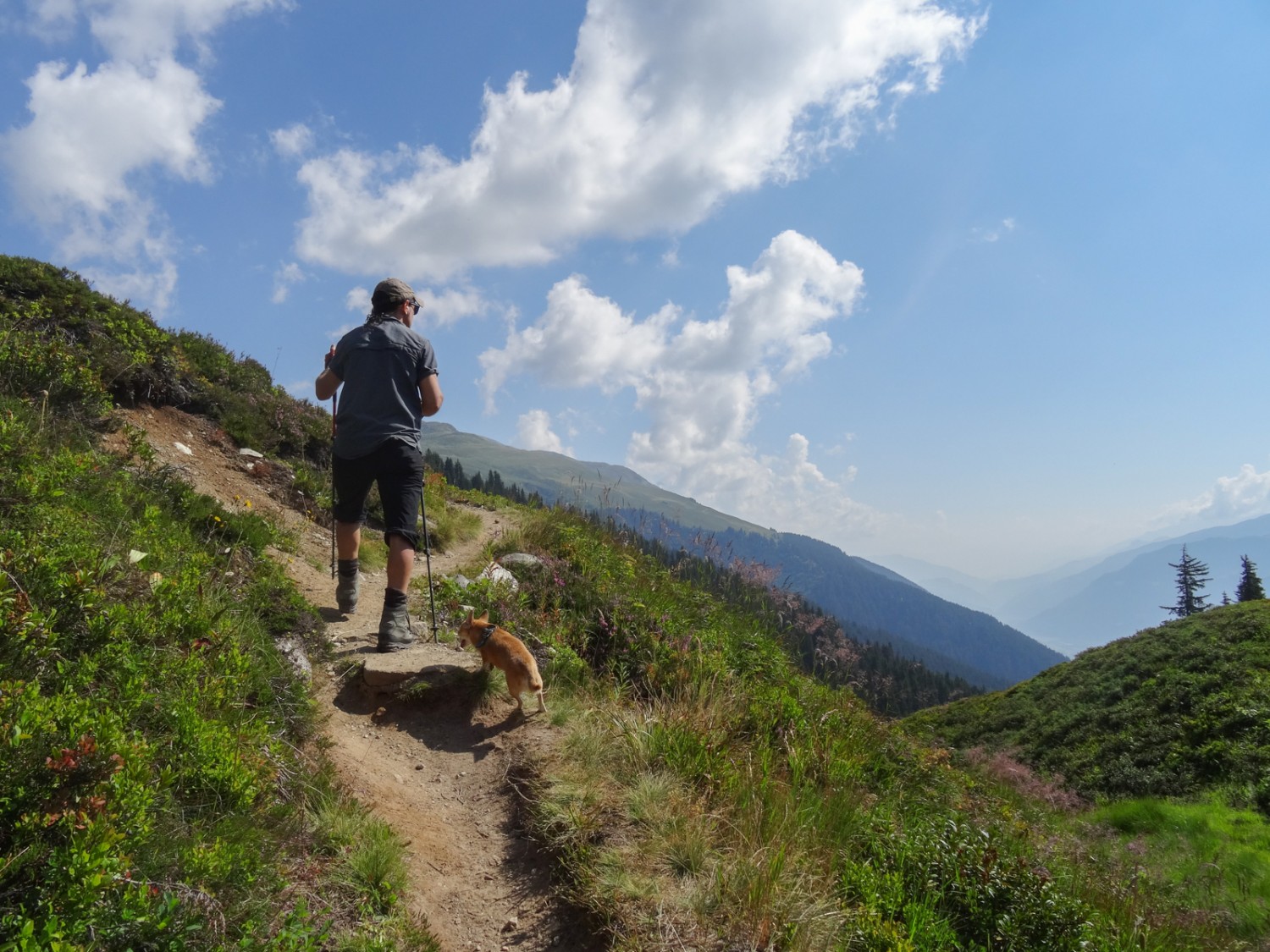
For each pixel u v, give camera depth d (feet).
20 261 35.24
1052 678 123.03
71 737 8.70
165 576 14.93
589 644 23.18
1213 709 79.56
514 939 10.85
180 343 38.47
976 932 13.91
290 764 12.18
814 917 11.48
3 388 22.02
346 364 18.94
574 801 13.28
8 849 7.47
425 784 14.39
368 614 21.29
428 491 37.04
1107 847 35.06
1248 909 27.71
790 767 17.89
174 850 8.60
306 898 9.54
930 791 22.49
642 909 10.91
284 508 29.37
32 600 11.18
